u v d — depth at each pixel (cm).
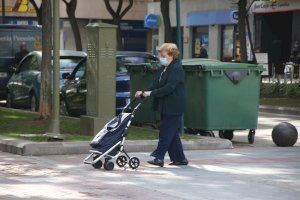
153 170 2622
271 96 6694
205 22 11312
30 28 5753
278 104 5872
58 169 2630
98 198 2109
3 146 3122
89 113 3381
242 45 7025
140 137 3319
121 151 2622
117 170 2612
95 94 3319
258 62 7481
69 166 2698
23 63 5103
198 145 3231
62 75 4534
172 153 2739
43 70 3922
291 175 2570
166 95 2623
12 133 3438
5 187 2280
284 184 2384
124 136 2606
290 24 10088
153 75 3772
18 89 5059
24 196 2136
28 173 2545
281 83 6825
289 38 10119
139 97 2623
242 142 3603
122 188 2267
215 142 3269
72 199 2095
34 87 4772
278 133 3431
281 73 10131
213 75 3381
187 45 12006
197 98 3431
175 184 2350
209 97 3391
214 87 3397
